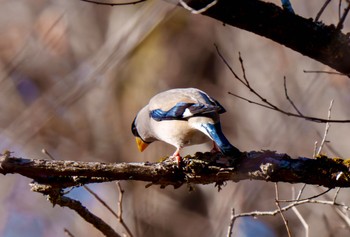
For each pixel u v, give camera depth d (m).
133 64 16.45
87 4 16.19
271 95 14.73
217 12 6.54
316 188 10.59
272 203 13.94
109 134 16.27
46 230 15.52
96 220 7.38
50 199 7.09
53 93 13.40
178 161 7.02
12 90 15.64
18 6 16.91
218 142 7.47
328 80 13.85
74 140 16.22
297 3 14.64
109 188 14.98
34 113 13.50
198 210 14.83
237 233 13.48
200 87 16.33
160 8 11.29
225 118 15.44
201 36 16.66
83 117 16.31
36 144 15.95
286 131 13.48
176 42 16.73
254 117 14.98
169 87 16.44
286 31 6.65
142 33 11.41
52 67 16.09
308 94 13.67
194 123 8.11
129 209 13.32
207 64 16.48
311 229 12.45
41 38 15.92
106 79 15.96
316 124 13.59
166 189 15.05
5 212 15.72
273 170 6.94
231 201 11.66
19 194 15.98
